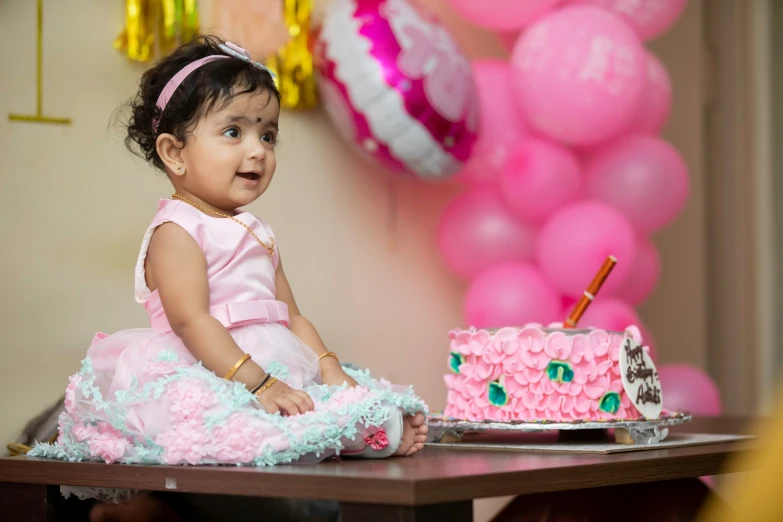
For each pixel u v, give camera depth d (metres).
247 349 1.24
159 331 1.28
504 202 2.30
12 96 1.87
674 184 2.38
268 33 2.16
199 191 1.31
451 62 2.06
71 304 1.93
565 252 2.19
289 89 2.18
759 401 3.43
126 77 2.02
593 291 1.50
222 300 1.27
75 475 1.18
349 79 2.01
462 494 0.95
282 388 1.17
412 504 0.90
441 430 1.42
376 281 2.41
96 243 1.97
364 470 1.02
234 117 1.29
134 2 1.98
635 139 2.38
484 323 2.20
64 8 1.94
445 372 2.54
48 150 1.91
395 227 2.46
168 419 1.15
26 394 1.86
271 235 1.38
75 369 1.93
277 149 2.22
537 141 2.29
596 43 2.14
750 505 0.52
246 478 1.03
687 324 3.26
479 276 2.28
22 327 1.86
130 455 1.16
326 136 2.32
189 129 1.29
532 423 1.32
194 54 1.36
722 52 3.50
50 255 1.91
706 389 2.58
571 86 2.12
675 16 2.49
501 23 2.30
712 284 3.51
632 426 1.34
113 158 2.00
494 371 1.41
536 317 2.17
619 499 1.67
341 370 1.35
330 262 2.32
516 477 1.02
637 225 2.38
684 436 1.55
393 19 2.04
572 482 1.08
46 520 1.23
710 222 3.51
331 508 1.25
